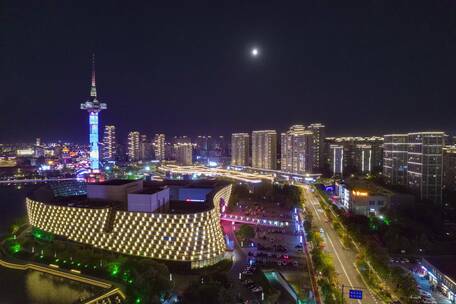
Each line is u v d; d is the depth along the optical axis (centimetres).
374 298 17588
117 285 19350
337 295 17200
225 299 15538
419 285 19350
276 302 17012
